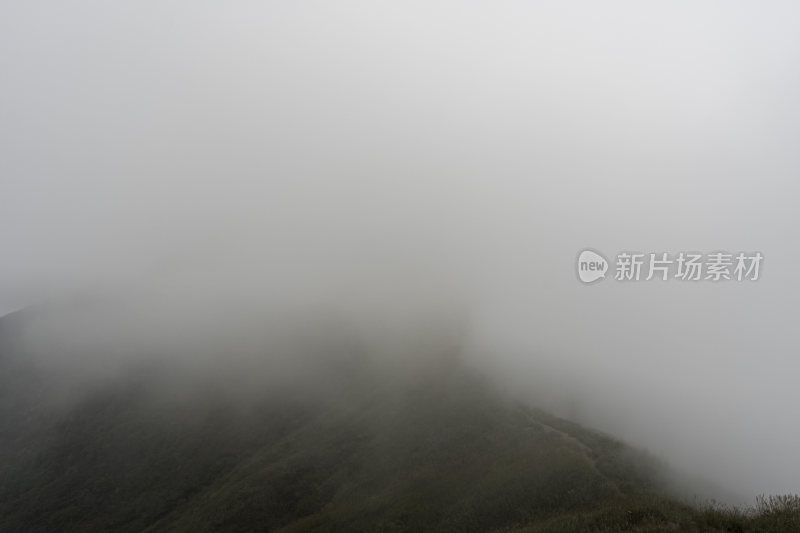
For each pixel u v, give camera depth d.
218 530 43.69
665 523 17.97
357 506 39.16
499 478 33.31
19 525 69.19
